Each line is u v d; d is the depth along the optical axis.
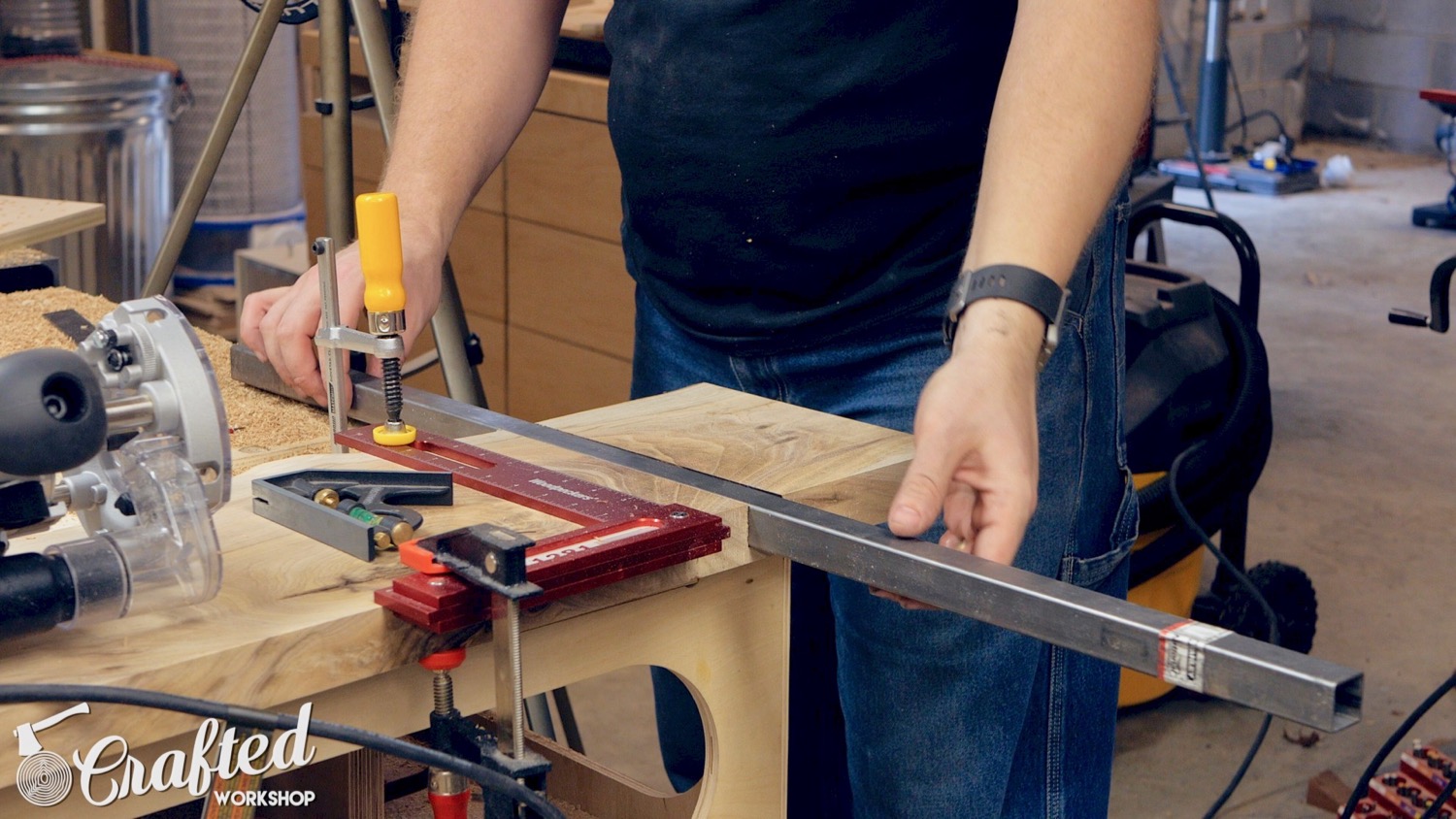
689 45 1.12
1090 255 1.08
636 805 0.99
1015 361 0.76
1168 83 6.11
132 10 3.60
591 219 2.67
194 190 1.67
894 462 0.90
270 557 0.74
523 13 1.23
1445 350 4.03
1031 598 0.65
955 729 1.09
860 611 1.08
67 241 3.21
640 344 1.34
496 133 1.20
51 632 0.66
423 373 3.03
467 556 0.68
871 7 1.06
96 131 3.16
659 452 0.92
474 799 1.11
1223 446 2.07
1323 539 2.87
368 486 0.80
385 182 1.15
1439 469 3.23
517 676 0.67
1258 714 2.27
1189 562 2.13
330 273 0.96
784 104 1.09
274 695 0.65
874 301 1.12
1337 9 6.70
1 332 1.32
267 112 3.77
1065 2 0.86
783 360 1.18
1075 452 1.11
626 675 2.44
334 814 0.94
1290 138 6.15
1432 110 6.53
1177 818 1.99
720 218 1.16
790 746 1.37
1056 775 1.18
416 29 1.24
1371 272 4.81
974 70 1.08
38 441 0.60
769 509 0.79
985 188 0.84
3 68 3.16
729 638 0.84
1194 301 2.14
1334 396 3.69
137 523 0.68
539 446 0.92
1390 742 1.73
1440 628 2.51
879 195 1.11
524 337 2.88
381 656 0.68
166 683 0.62
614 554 0.72
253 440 1.08
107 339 0.70
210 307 3.81
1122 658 0.62
